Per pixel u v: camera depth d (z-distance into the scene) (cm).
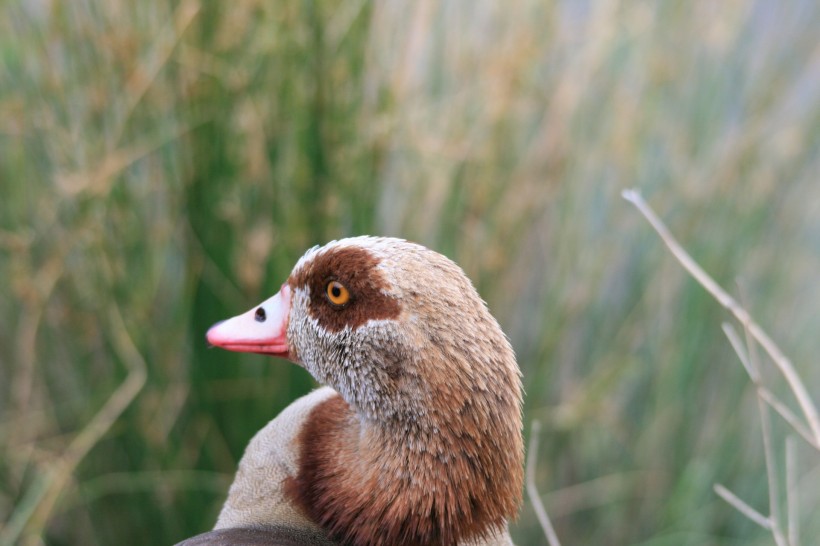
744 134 619
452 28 573
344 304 294
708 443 647
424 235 573
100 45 502
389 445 287
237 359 530
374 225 532
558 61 603
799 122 635
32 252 546
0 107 507
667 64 607
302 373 528
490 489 283
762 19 623
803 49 622
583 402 614
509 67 555
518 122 580
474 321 280
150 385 543
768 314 644
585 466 655
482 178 568
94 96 505
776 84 624
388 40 543
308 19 486
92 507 573
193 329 528
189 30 492
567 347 646
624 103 611
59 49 512
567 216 611
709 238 625
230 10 489
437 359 276
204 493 554
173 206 524
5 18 512
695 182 625
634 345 643
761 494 631
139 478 555
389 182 563
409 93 556
